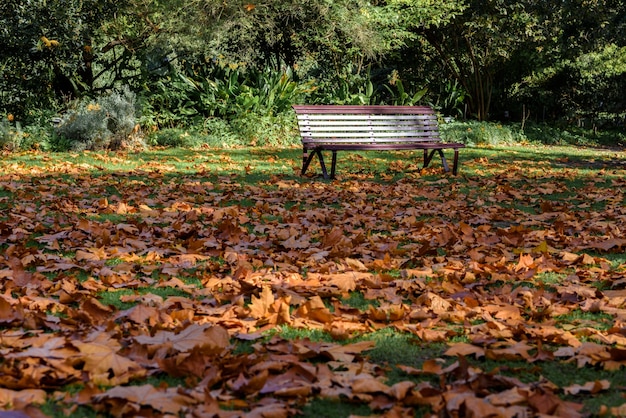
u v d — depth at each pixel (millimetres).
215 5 15281
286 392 2264
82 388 2350
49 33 13266
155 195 7070
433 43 19922
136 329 2873
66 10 13273
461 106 21609
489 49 19844
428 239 4984
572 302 3467
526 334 2951
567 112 22406
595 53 21844
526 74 21344
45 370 2357
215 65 16938
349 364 2551
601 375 2570
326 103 17500
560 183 8586
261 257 4297
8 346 2619
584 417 2191
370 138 9695
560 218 5926
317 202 6863
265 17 16406
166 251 4383
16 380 2277
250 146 14508
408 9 17578
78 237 4750
